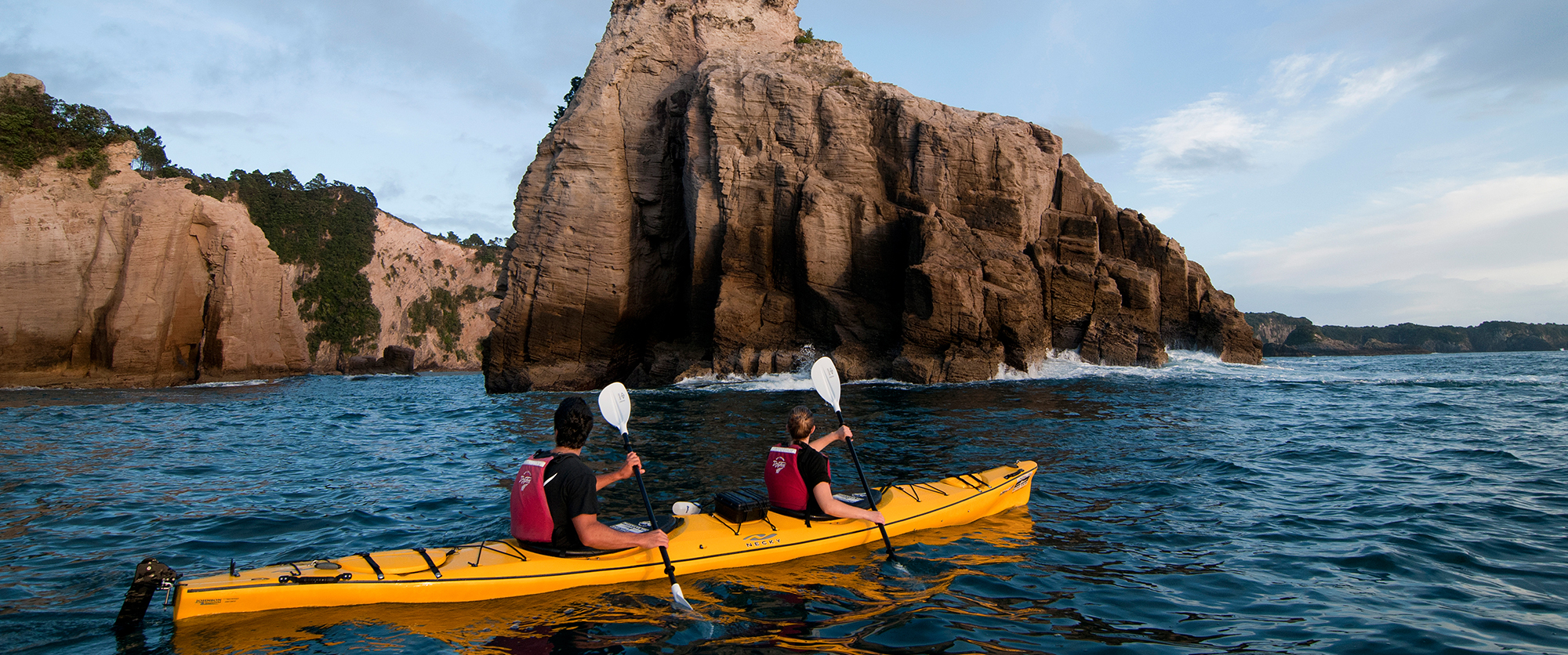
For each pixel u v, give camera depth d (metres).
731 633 3.53
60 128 32.25
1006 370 19.80
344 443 11.01
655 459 8.31
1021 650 3.35
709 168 22.92
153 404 20.11
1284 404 13.28
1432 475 7.10
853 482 7.08
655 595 4.02
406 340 65.94
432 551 4.20
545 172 24.69
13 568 4.72
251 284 38.84
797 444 4.90
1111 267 22.75
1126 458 8.16
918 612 3.79
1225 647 3.38
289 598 3.75
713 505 5.09
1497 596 3.98
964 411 12.62
